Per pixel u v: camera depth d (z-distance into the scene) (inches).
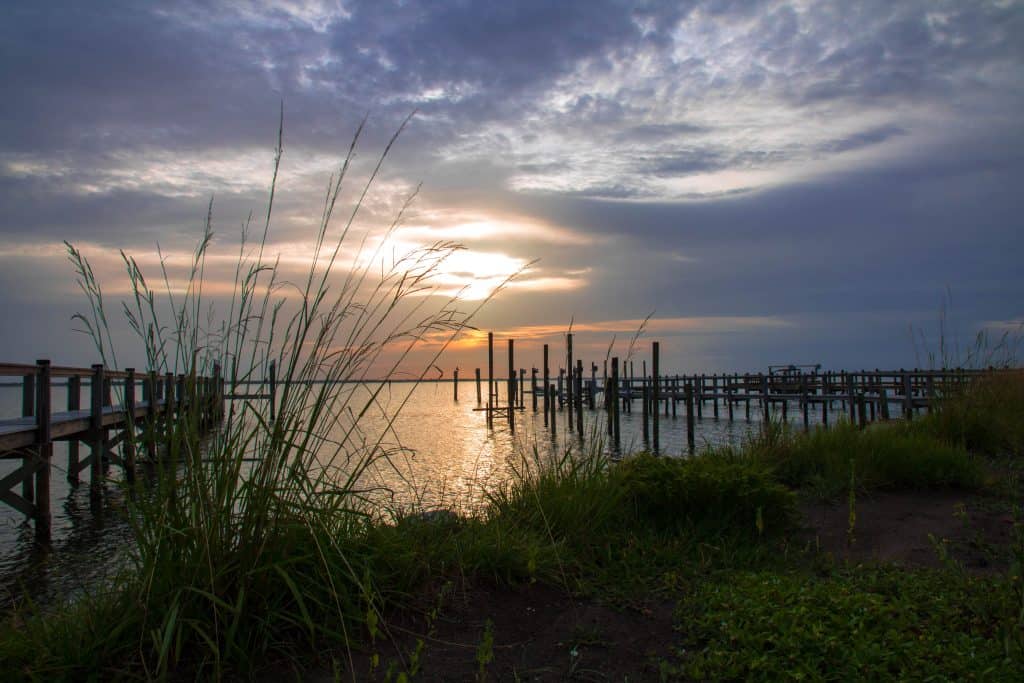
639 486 212.2
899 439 293.6
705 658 124.4
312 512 131.6
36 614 121.6
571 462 222.4
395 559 146.4
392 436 881.5
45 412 362.3
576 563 171.0
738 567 177.5
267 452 128.2
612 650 130.3
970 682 106.5
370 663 120.4
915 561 179.8
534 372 1459.2
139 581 119.5
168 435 128.1
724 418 1269.7
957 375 398.0
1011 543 183.8
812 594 144.9
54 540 344.8
